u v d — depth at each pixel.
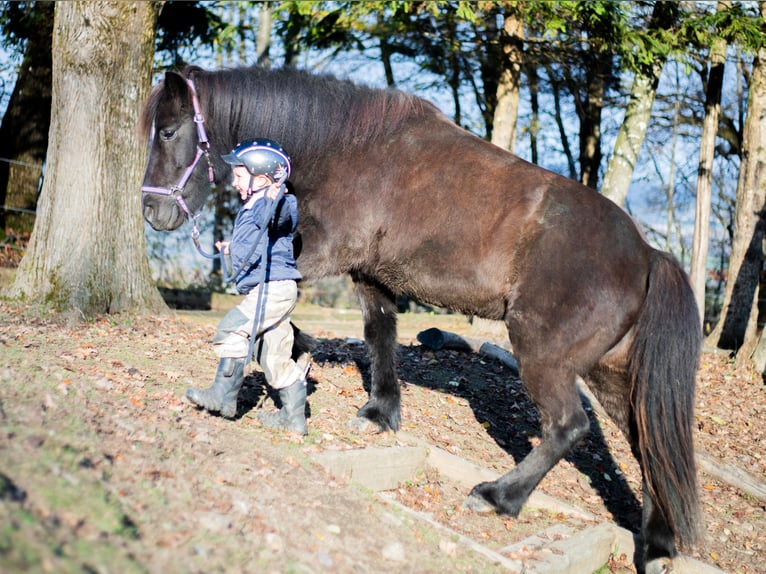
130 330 6.30
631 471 5.67
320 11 11.11
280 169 3.95
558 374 4.05
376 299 4.88
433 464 4.79
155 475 3.05
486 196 4.21
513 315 4.10
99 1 6.66
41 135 12.42
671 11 10.51
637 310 4.02
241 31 15.48
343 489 3.73
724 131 17.22
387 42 13.98
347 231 4.45
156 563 2.38
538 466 4.11
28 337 5.23
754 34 9.83
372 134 4.49
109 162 6.85
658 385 3.88
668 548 3.99
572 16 10.34
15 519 2.19
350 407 5.11
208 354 5.70
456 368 7.12
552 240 4.03
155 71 12.82
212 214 13.88
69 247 6.64
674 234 20.58
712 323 16.33
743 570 4.55
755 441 6.88
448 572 3.27
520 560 3.67
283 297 4.04
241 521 2.98
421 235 4.31
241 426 4.16
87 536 2.33
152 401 4.12
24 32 12.42
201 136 4.52
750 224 11.12
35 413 3.17
